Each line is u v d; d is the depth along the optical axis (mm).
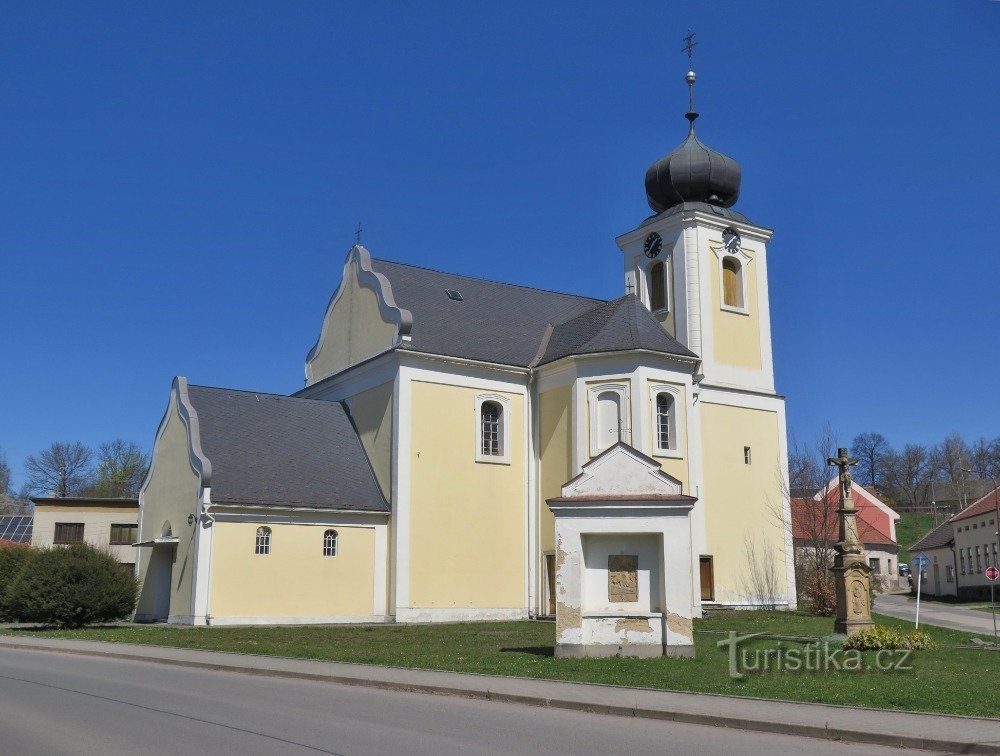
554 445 40562
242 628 33281
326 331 45344
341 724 13711
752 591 42281
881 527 93875
